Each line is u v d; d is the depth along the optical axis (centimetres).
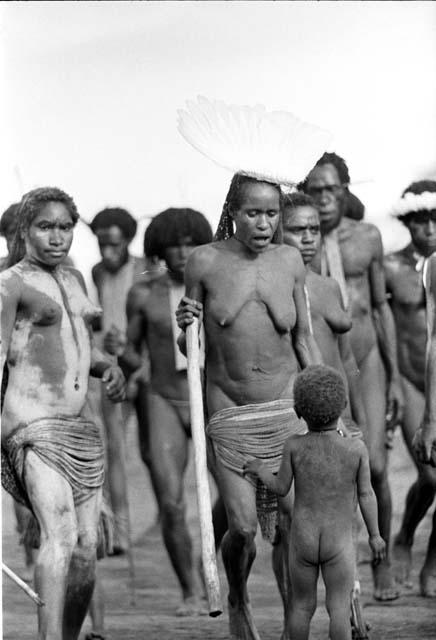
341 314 1147
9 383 980
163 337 1259
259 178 965
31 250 991
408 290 1334
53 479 958
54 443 966
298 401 892
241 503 955
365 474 893
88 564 962
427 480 1244
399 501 1582
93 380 1434
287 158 971
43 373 980
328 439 893
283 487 902
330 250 1281
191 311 955
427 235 1283
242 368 968
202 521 900
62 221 989
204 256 978
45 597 940
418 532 1461
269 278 974
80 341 996
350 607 905
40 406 977
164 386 1253
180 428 1247
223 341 971
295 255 989
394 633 1077
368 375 1282
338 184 1280
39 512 956
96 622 1098
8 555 1378
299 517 895
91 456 980
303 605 905
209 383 982
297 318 985
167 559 1428
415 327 1338
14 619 1151
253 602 1204
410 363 1334
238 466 962
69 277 1009
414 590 1238
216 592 886
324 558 894
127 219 1590
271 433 963
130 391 1304
